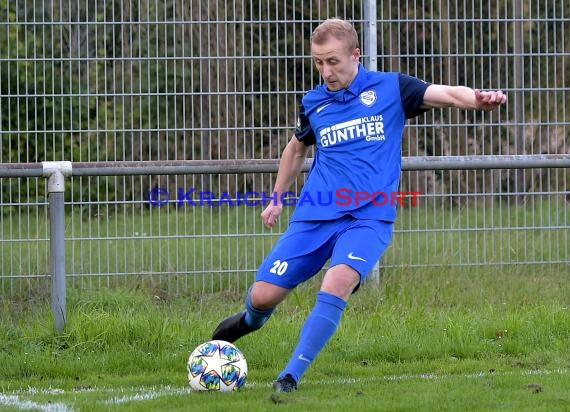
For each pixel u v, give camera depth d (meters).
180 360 22.67
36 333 24.06
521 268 29.34
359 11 29.56
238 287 28.56
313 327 18.19
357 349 23.39
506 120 29.59
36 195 28.31
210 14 28.83
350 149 18.58
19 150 28.44
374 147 18.55
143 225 28.39
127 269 28.23
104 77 28.75
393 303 27.95
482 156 25.23
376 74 18.92
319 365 22.05
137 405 17.56
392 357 23.11
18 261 27.80
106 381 21.06
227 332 19.95
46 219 27.92
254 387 19.55
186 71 28.95
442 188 29.50
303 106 19.34
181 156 29.25
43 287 27.81
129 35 28.83
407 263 29.28
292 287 18.97
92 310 26.03
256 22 28.80
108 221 28.25
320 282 29.06
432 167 25.08
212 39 28.92
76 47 28.89
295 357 18.30
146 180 29.41
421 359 23.22
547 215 29.52
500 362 22.70
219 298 28.36
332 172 18.67
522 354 23.55
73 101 28.80
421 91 18.62
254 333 24.70
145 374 21.91
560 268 29.42
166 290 28.30
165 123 29.00
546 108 29.69
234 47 28.80
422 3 29.27
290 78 29.09
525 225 29.44
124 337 23.95
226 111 28.78
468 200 29.38
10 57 28.59
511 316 25.73
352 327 25.42
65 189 29.88
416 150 30.14
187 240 28.45
